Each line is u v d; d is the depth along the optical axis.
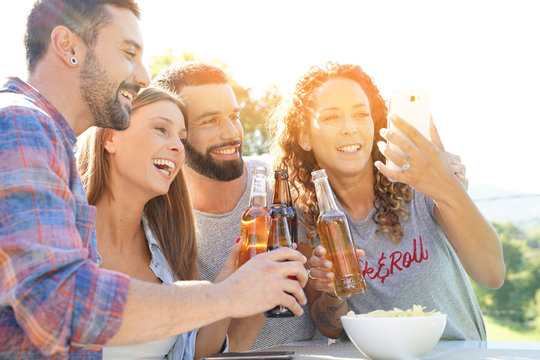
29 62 1.25
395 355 1.16
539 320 15.16
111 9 1.26
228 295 1.09
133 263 1.70
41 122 1.05
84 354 1.21
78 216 1.15
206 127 2.12
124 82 1.29
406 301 1.91
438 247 1.94
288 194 1.52
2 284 0.96
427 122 1.66
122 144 1.62
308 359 1.26
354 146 1.89
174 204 1.82
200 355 1.57
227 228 2.19
